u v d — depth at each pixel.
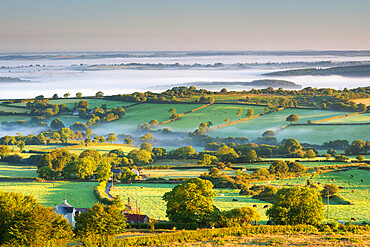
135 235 97.75
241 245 89.81
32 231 85.62
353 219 128.62
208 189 115.81
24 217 87.06
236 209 111.69
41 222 87.12
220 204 151.25
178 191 112.94
